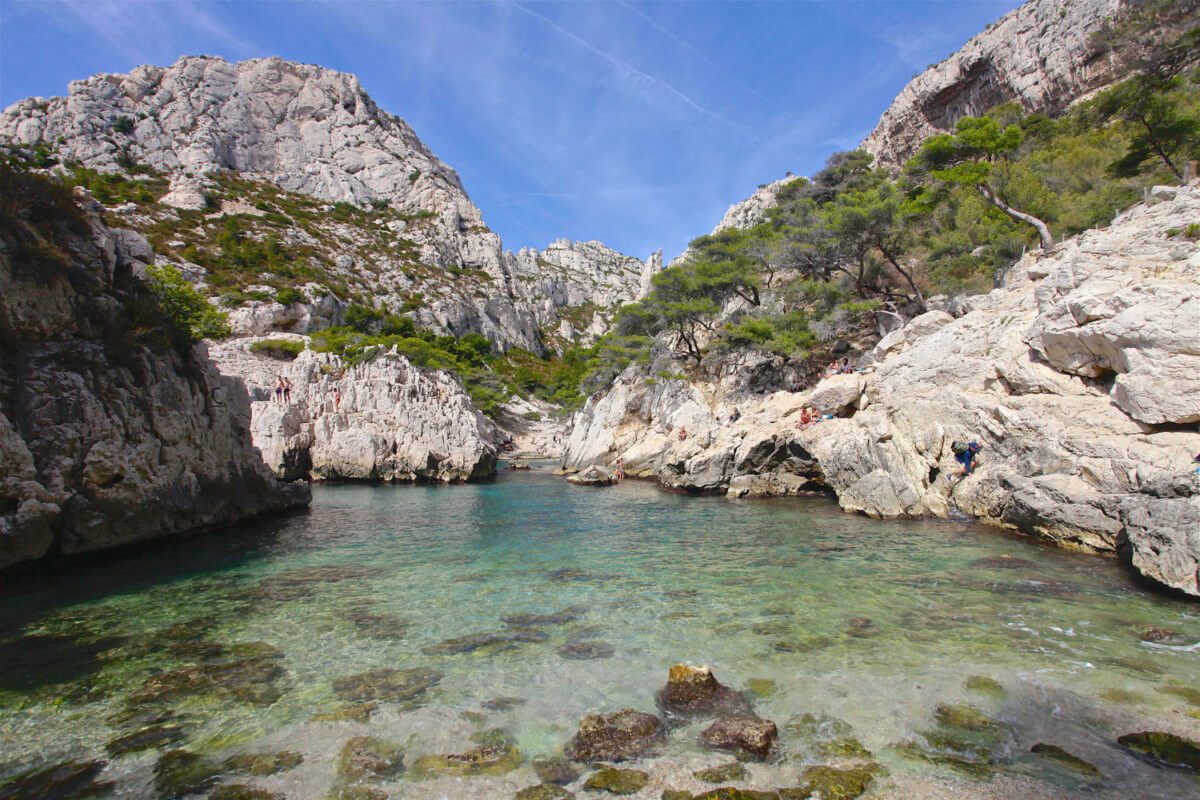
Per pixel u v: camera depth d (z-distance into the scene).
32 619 11.02
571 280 188.50
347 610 11.55
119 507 15.53
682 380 42.03
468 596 12.48
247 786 5.77
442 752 6.36
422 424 40.38
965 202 38.59
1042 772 5.84
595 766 6.09
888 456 21.77
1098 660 8.46
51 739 6.69
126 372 16.33
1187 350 13.84
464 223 137.75
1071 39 56.84
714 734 6.57
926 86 73.50
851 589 12.41
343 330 68.56
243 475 22.80
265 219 100.00
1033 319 19.98
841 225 37.06
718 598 12.06
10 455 12.66
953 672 8.17
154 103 117.75
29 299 14.11
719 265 46.34
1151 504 11.71
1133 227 18.48
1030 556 14.63
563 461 51.81
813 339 37.69
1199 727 6.59
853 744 6.40
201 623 10.77
